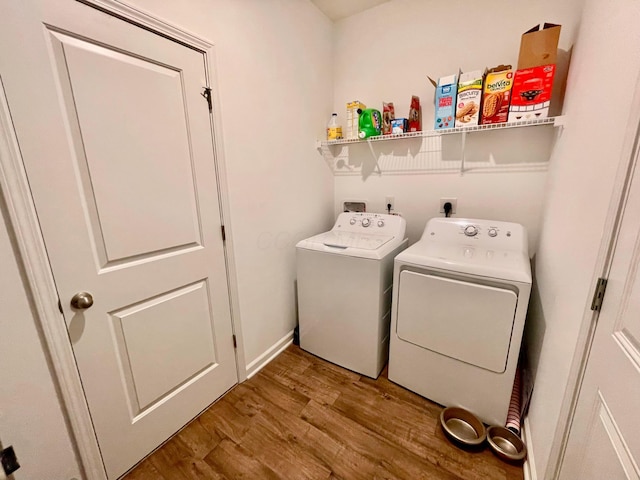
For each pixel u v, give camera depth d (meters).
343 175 2.41
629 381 0.57
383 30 2.02
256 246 1.73
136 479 1.19
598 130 0.89
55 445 1.00
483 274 1.30
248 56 1.52
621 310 0.64
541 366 1.24
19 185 0.83
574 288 0.92
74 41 0.91
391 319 1.63
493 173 1.82
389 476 1.19
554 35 1.38
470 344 1.38
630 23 0.73
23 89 0.82
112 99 1.01
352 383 1.73
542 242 1.55
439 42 1.84
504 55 1.67
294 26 1.83
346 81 2.25
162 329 1.27
